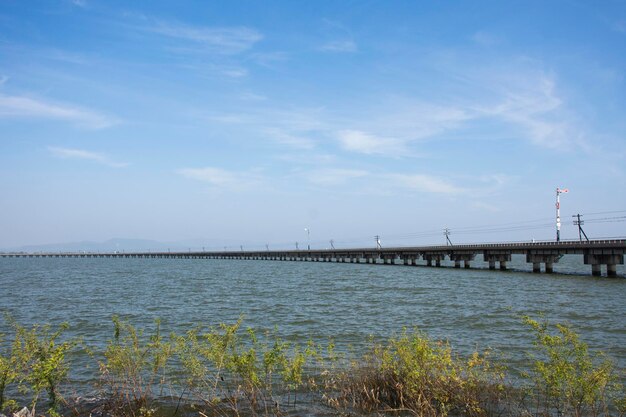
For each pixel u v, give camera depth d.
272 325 22.41
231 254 174.25
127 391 11.30
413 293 36.72
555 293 34.94
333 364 12.96
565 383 9.32
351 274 65.19
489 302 30.00
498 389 10.55
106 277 65.38
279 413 10.09
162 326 22.83
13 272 83.12
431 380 10.09
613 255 49.06
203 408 10.50
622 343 17.28
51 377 10.13
